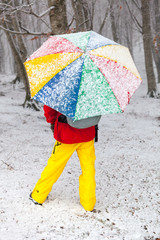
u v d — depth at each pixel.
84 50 2.19
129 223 2.78
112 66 2.20
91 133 2.79
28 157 4.81
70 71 2.11
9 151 5.07
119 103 2.07
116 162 4.89
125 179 4.04
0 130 6.86
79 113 2.00
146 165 4.78
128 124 9.33
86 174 2.88
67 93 2.04
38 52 2.47
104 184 3.79
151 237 2.55
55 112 2.74
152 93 16.73
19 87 17.70
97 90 2.05
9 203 2.94
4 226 2.48
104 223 2.75
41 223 2.62
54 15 6.49
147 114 11.80
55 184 3.62
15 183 3.50
